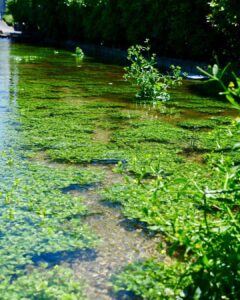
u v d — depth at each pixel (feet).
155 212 11.01
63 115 29.12
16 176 17.65
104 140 23.54
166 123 28.09
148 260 12.12
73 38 108.17
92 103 34.01
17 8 139.23
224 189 10.49
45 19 116.47
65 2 102.94
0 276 11.19
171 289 10.59
